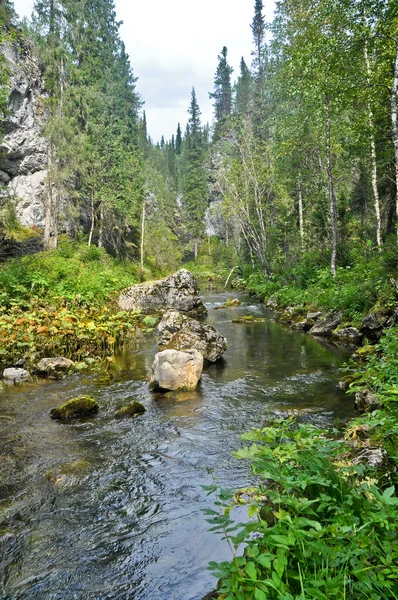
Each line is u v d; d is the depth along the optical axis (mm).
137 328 15914
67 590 3203
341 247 22344
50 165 29891
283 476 2791
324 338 13602
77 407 7125
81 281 19672
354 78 16250
